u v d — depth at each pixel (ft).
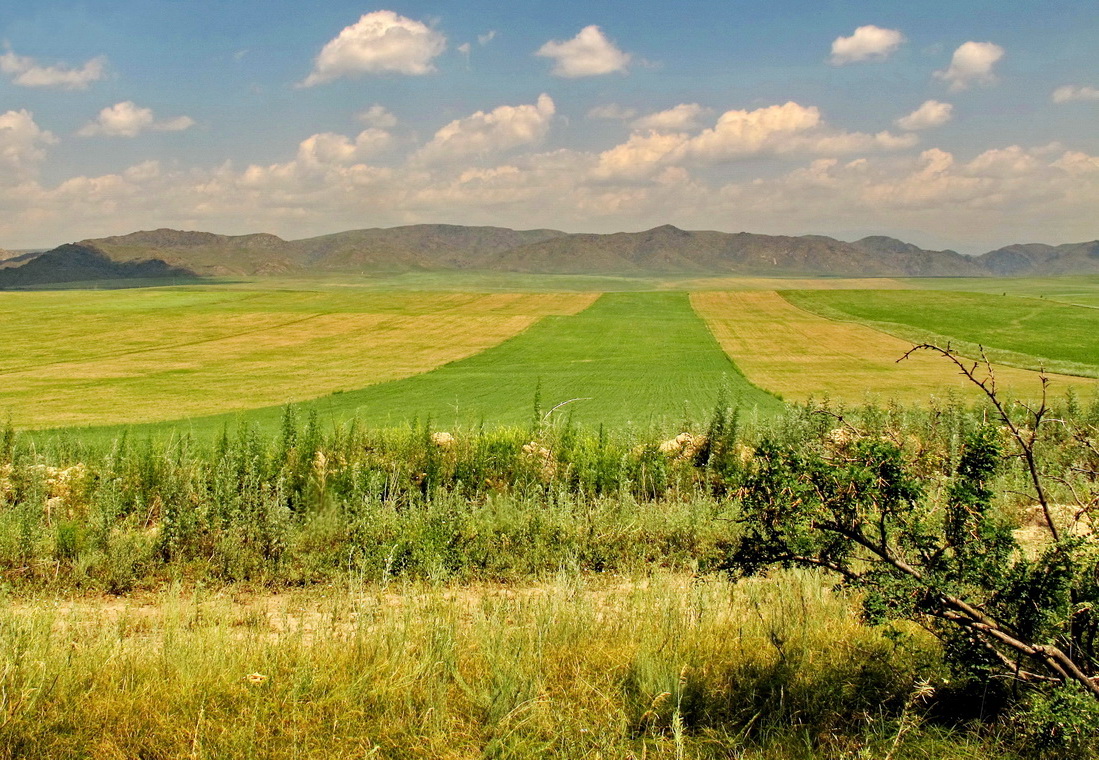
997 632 13.43
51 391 139.85
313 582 24.80
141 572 24.72
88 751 12.91
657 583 22.02
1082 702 12.19
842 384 143.54
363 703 14.37
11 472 36.94
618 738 13.41
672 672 15.46
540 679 15.28
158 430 95.14
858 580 14.51
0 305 314.76
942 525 15.12
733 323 262.88
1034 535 22.98
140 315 282.77
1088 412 56.39
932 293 349.00
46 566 24.67
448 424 95.04
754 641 17.47
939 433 42.34
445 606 20.11
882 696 15.23
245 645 16.90
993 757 12.93
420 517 28.04
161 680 15.20
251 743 12.87
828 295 344.69
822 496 14.23
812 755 13.11
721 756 13.03
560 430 47.50
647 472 38.68
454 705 14.61
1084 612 13.98
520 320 274.36
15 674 14.80
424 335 239.09
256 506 28.12
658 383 147.54
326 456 38.70
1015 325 249.75
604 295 364.58
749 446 40.81
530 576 25.08
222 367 176.76
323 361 188.14
